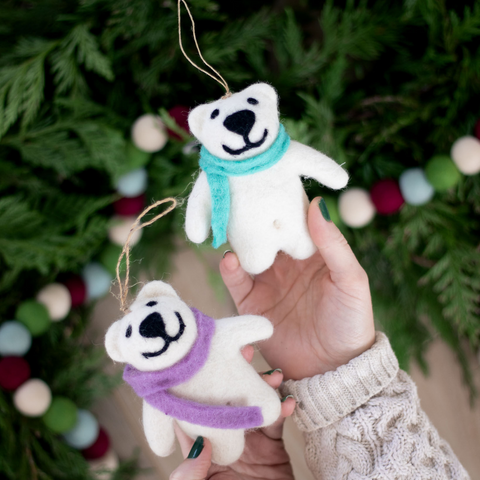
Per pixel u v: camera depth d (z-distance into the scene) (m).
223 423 0.57
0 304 0.72
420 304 0.77
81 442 0.73
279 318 0.66
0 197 0.72
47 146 0.69
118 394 0.81
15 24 0.69
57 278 0.74
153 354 0.57
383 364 0.62
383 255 0.77
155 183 0.74
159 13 0.69
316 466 0.63
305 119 0.71
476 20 0.68
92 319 0.82
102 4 0.68
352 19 0.70
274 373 0.63
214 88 0.73
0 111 0.67
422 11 0.68
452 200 0.73
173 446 0.60
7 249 0.68
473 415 0.81
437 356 0.82
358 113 0.75
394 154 0.74
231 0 0.74
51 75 0.71
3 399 0.70
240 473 0.64
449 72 0.70
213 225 0.60
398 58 0.73
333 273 0.62
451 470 0.61
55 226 0.71
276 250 0.61
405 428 0.61
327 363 0.64
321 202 0.61
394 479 0.60
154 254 0.78
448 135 0.71
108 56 0.70
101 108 0.70
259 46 0.71
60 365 0.74
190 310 0.58
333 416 0.62
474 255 0.73
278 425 0.66
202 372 0.58
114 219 0.74
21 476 0.69
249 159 0.59
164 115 0.68
